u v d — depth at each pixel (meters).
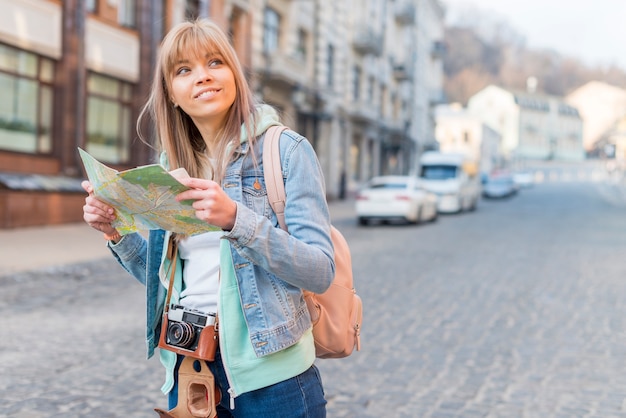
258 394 1.69
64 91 15.47
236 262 1.68
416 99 50.78
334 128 31.58
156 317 1.85
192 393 1.76
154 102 1.88
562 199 39.59
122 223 1.66
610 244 14.08
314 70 28.58
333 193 31.52
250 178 1.72
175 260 1.80
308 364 1.75
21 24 14.06
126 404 4.09
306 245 1.58
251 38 22.52
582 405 4.14
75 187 15.42
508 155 98.44
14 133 14.37
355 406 4.10
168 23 18.55
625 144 61.34
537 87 133.62
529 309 7.18
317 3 28.50
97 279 8.81
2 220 13.33
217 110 1.73
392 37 43.47
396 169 45.62
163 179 1.43
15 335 5.72
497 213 25.73
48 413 3.90
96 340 5.61
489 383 4.57
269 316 1.67
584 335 6.01
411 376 4.73
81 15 15.65
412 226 18.86
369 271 9.86
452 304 7.41
